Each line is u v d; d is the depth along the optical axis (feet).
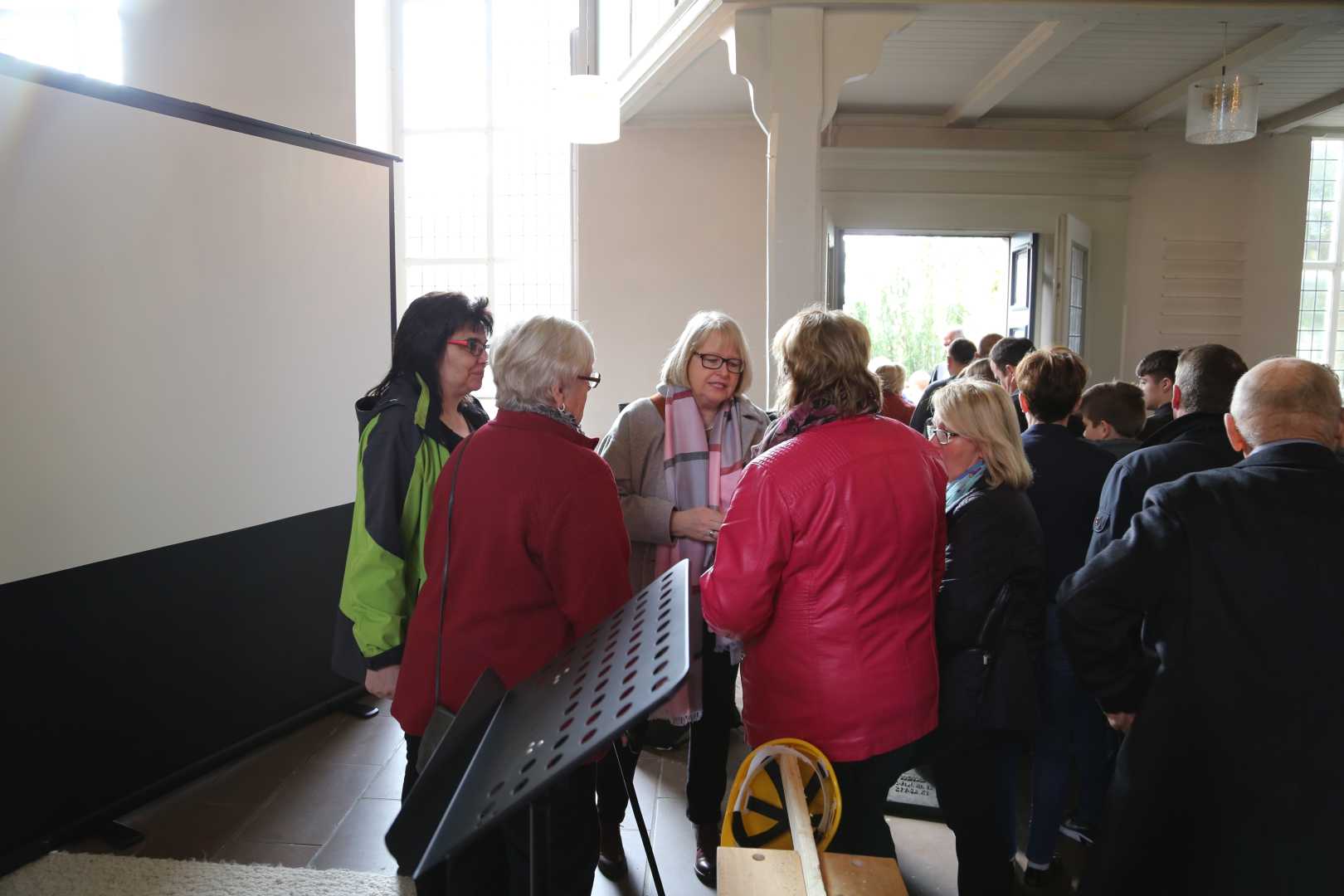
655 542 6.65
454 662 4.39
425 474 5.68
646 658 2.50
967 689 5.34
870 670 4.71
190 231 8.48
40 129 7.06
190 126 8.44
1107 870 4.41
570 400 4.68
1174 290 21.13
